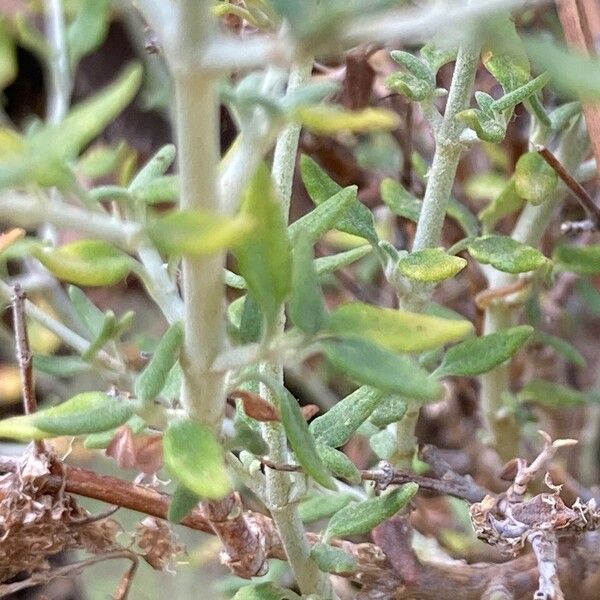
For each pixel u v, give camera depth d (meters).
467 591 0.17
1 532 0.15
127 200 0.14
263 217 0.11
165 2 0.10
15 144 0.11
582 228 0.18
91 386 0.23
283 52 0.10
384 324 0.11
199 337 0.11
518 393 0.21
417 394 0.11
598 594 0.17
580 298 0.24
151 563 0.16
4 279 0.17
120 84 0.10
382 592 0.17
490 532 0.15
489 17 0.10
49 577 0.15
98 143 0.24
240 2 0.16
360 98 0.20
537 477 0.19
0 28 0.20
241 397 0.13
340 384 0.25
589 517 0.15
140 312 0.24
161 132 0.24
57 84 0.19
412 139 0.22
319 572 0.15
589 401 0.21
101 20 0.19
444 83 0.20
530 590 0.17
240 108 0.11
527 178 0.17
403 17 0.10
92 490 0.15
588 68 0.09
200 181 0.10
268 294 0.11
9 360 0.24
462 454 0.22
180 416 0.12
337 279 0.23
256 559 0.15
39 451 0.15
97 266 0.12
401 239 0.22
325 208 0.14
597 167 0.15
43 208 0.10
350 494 0.17
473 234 0.19
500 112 0.15
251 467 0.15
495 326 0.19
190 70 0.10
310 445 0.12
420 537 0.20
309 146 0.22
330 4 0.10
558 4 0.15
